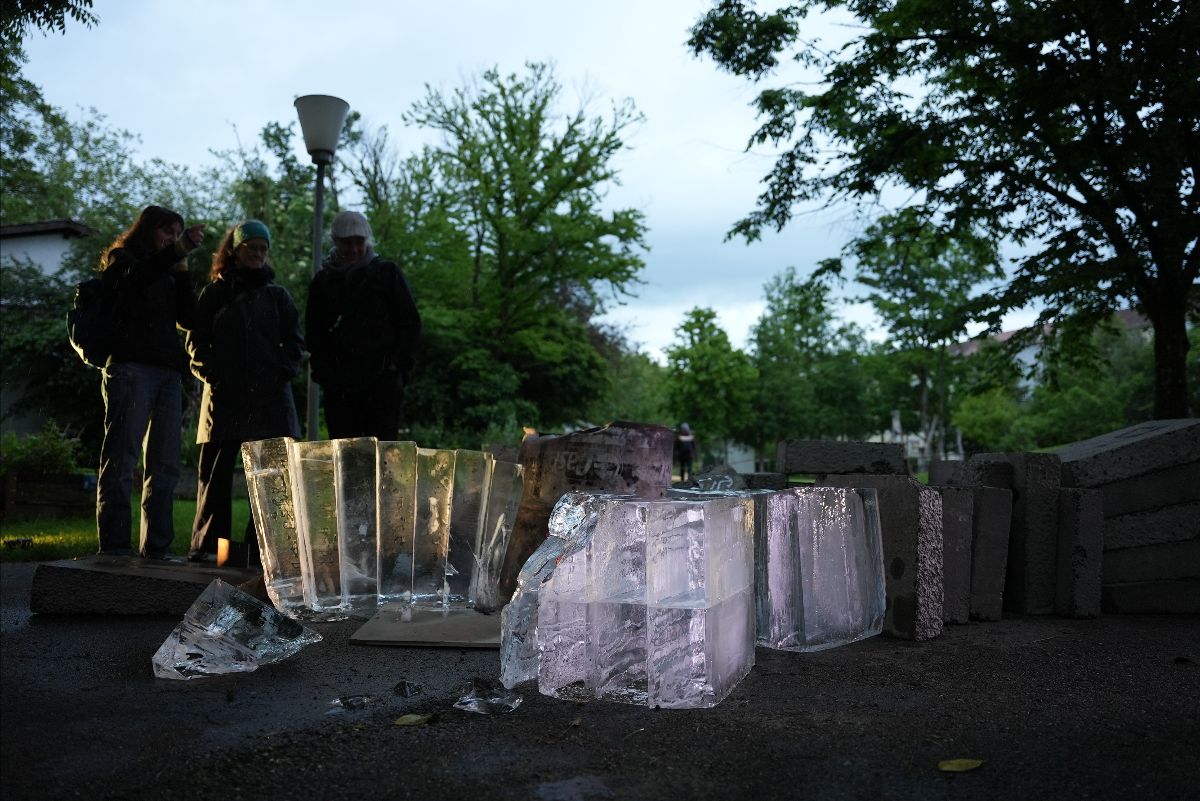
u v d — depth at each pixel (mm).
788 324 47594
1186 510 4949
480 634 3822
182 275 5223
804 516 3777
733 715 2766
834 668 3430
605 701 2928
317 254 8445
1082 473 4895
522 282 27406
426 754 2389
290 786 2156
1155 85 7848
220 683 3146
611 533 3018
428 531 4352
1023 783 2168
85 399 21656
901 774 2236
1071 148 8938
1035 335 11211
